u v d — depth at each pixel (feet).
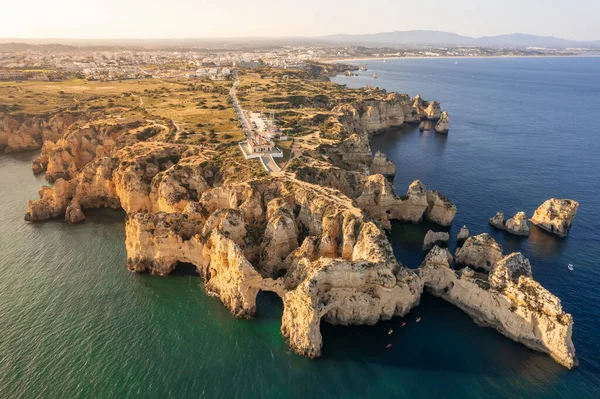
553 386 185.98
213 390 184.65
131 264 272.10
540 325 203.00
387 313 223.71
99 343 210.59
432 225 343.26
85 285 257.34
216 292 247.70
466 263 276.21
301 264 231.09
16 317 228.43
